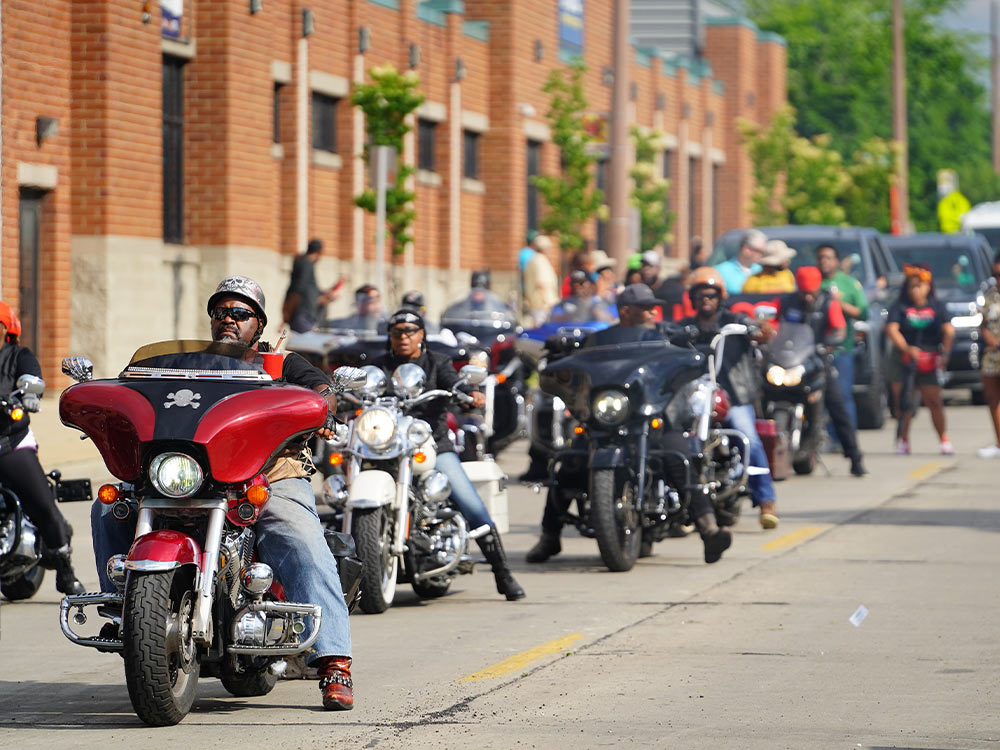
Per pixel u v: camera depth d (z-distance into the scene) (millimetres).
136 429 25375
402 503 36750
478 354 37969
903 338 74062
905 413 74375
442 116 123625
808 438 63594
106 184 83000
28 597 39531
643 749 24891
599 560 45156
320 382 27953
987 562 43656
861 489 61000
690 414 43719
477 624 35500
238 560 26469
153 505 25891
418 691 28938
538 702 28047
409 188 118312
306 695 28969
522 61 134000
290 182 103500
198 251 91750
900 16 177875
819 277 63438
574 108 127312
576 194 126562
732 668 30750
